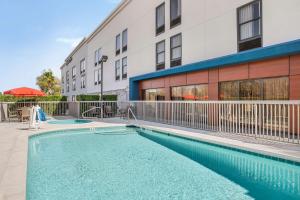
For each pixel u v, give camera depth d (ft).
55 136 36.45
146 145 30.17
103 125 43.09
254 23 37.24
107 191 15.35
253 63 36.68
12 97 66.13
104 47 101.45
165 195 14.80
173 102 42.75
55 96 72.02
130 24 77.66
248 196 14.67
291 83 31.37
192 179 17.71
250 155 22.54
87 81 127.95
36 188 15.79
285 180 17.37
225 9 42.06
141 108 54.85
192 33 50.16
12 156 19.53
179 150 27.35
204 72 46.42
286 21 32.24
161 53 61.82
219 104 32.91
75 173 18.99
